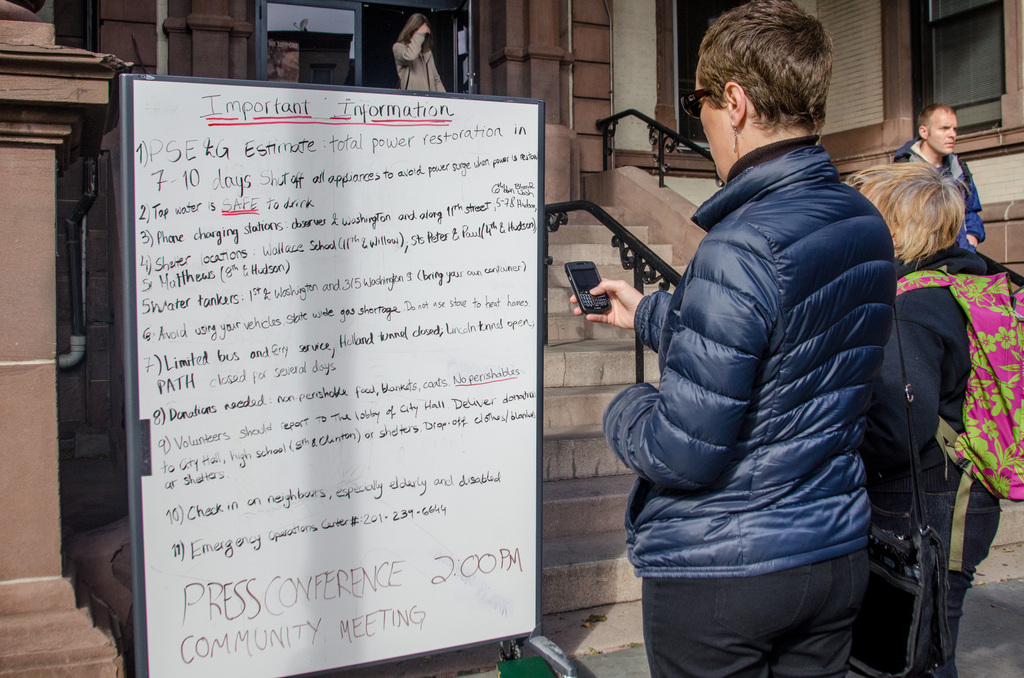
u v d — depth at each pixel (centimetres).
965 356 202
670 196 693
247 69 698
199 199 196
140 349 193
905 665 167
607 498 351
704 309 132
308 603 208
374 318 212
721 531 138
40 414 207
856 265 141
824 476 142
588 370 455
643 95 899
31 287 205
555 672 238
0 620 203
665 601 146
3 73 195
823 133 1008
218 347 199
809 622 144
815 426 139
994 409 201
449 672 269
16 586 206
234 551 201
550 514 342
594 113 830
